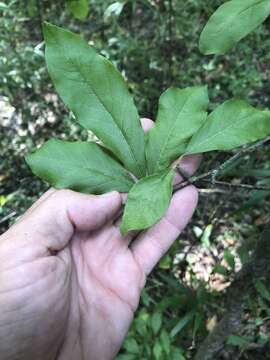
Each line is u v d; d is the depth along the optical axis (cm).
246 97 56
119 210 24
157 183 16
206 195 54
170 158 19
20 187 55
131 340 42
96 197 24
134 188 16
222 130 18
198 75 60
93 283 26
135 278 26
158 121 20
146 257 26
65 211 24
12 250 23
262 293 39
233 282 32
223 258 47
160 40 60
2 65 51
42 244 23
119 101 19
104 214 24
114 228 26
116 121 19
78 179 19
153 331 43
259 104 58
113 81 19
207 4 56
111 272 26
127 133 19
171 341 42
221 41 17
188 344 47
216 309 48
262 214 53
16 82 54
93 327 26
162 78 59
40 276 23
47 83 59
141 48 60
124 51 60
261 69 62
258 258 29
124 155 19
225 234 53
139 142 19
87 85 18
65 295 25
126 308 26
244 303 33
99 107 19
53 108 59
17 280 22
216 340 37
